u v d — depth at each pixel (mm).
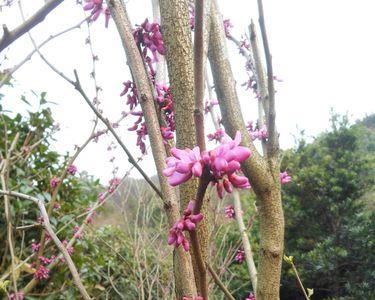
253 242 6379
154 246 4375
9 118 3844
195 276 945
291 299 7020
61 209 3799
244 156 737
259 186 1043
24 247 3590
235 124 1128
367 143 9898
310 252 6371
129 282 4629
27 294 3242
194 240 763
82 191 4281
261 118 1665
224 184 744
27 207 3523
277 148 1085
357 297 5938
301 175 6977
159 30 1155
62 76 1224
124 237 4953
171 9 1036
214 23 1212
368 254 6090
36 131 4012
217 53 1188
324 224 6859
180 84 1005
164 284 4215
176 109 1003
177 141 996
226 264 3629
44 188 3971
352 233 6227
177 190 1024
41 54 1467
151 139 972
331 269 6145
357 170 7121
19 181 3438
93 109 1157
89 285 4039
